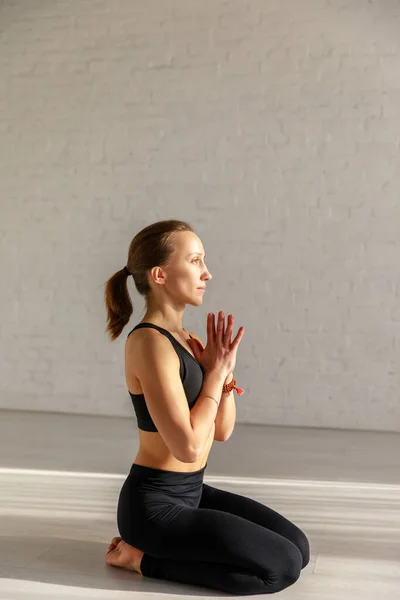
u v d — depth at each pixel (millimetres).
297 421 5680
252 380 5730
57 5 6012
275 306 5707
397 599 2275
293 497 3543
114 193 5949
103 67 5949
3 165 6098
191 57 5820
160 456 2312
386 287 5555
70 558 2572
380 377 5566
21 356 6086
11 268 6098
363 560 2646
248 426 5586
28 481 3771
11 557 2582
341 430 5520
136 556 2391
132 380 2320
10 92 6078
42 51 6035
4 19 6082
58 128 6020
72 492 3574
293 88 5668
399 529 3064
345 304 5609
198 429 2213
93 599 2205
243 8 5746
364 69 5574
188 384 2287
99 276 5984
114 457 4402
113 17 5934
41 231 6055
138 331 2309
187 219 5832
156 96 5871
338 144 5609
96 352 5984
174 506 2293
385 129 5547
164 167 5871
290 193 5676
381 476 4035
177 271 2344
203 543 2213
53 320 6043
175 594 2242
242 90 5742
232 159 5762
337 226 5613
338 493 3639
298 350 5676
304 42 5652
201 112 5805
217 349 2332
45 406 6055
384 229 5555
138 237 2396
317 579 2420
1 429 5227
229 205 5766
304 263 5660
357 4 5586
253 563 2209
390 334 5555
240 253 5750
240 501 2496
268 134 5707
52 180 6035
